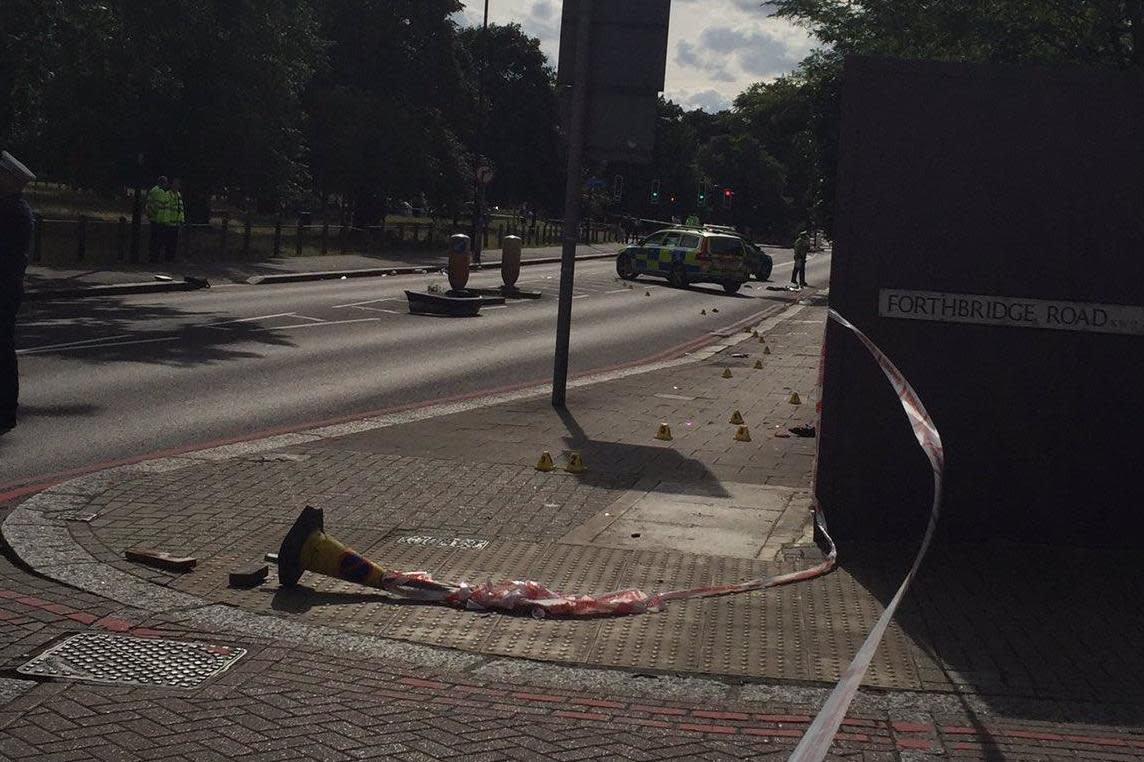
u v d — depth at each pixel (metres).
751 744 4.61
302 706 4.77
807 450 11.38
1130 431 7.65
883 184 7.67
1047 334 7.64
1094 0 10.45
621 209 115.44
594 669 5.45
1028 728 4.87
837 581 6.96
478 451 10.42
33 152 37.78
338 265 35.94
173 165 39.78
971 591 6.82
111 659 5.22
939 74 7.60
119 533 7.25
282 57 40.72
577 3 13.32
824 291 45.03
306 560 6.43
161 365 14.62
